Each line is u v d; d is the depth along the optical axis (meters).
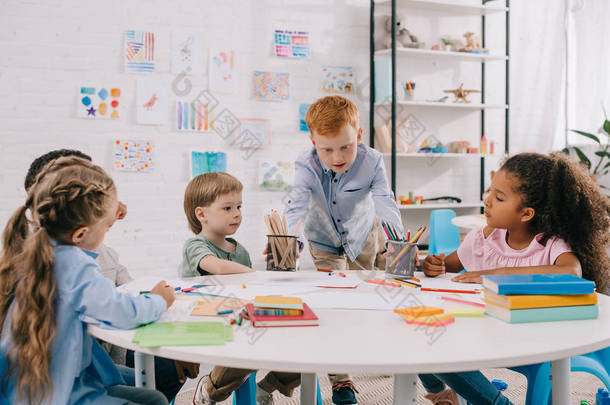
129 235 3.13
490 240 1.46
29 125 2.93
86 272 0.92
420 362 0.73
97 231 1.00
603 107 3.90
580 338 0.84
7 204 2.91
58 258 0.92
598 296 1.18
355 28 3.58
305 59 3.47
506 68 3.81
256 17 3.35
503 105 3.78
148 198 3.16
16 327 0.88
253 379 1.40
